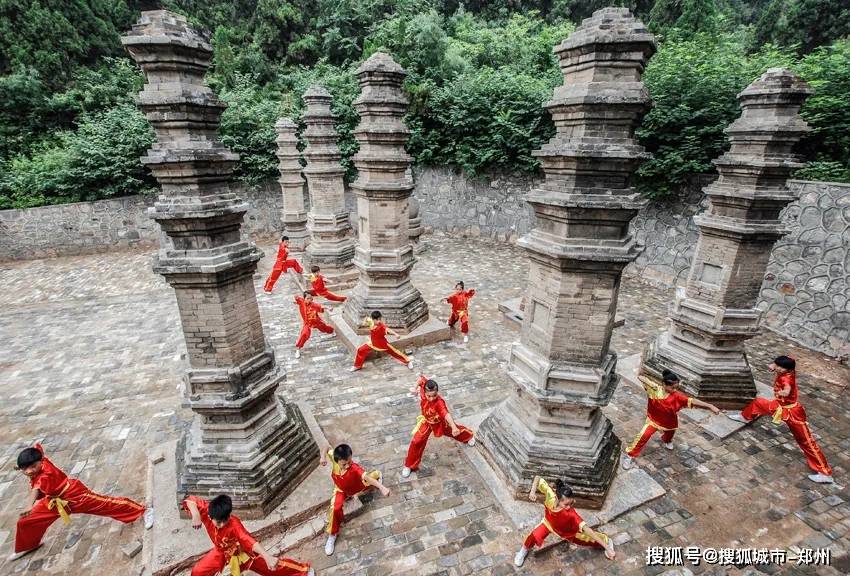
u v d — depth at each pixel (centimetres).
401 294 1034
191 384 547
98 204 1798
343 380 884
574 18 2636
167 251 506
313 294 1124
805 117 1076
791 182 1042
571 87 473
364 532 551
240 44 2409
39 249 1752
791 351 998
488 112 1766
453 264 1634
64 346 1041
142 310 1254
